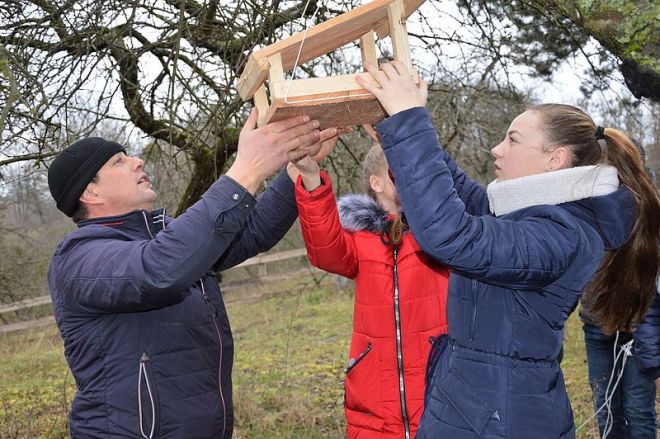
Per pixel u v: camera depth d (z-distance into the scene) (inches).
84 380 64.9
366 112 61.2
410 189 53.1
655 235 60.6
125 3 113.5
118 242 62.9
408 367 80.0
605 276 65.1
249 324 345.1
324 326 317.1
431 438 58.1
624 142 59.9
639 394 104.3
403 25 56.9
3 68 75.5
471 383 56.8
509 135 61.8
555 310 56.1
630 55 60.0
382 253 82.9
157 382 63.7
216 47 147.6
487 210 74.5
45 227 398.9
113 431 63.1
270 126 60.9
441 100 185.9
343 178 193.9
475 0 149.7
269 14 116.0
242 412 173.6
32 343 346.3
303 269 436.1
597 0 62.9
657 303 88.2
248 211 59.8
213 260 58.7
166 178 172.6
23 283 354.3
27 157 117.3
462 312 59.0
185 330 66.4
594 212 56.7
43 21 113.5
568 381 181.3
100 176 70.3
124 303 59.5
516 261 52.1
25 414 184.5
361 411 82.9
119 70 131.2
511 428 54.7
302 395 189.5
